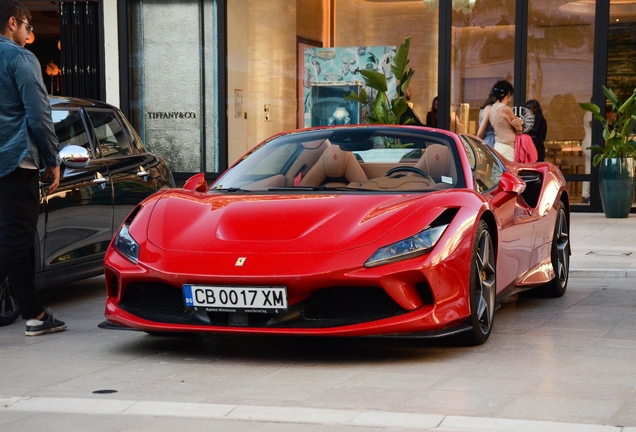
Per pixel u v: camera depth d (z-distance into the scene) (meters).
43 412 3.48
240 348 4.79
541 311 5.91
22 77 4.96
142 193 7.15
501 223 5.13
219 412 3.42
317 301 4.31
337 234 4.36
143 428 3.23
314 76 12.95
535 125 12.55
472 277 4.52
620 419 3.29
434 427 3.16
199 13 13.02
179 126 13.16
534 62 12.53
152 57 13.14
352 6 12.82
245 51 13.01
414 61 12.76
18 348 4.92
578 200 12.54
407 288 4.24
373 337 4.22
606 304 6.20
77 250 6.40
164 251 4.48
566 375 4.04
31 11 13.73
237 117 13.09
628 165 11.68
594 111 11.77
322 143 5.38
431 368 4.21
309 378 4.05
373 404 3.55
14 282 5.28
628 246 9.09
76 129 6.70
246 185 5.20
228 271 4.25
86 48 13.09
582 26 12.38
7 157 4.98
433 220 4.43
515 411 3.42
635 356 4.46
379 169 5.15
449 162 5.13
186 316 4.43
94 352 4.77
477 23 12.60
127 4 13.05
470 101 12.68
